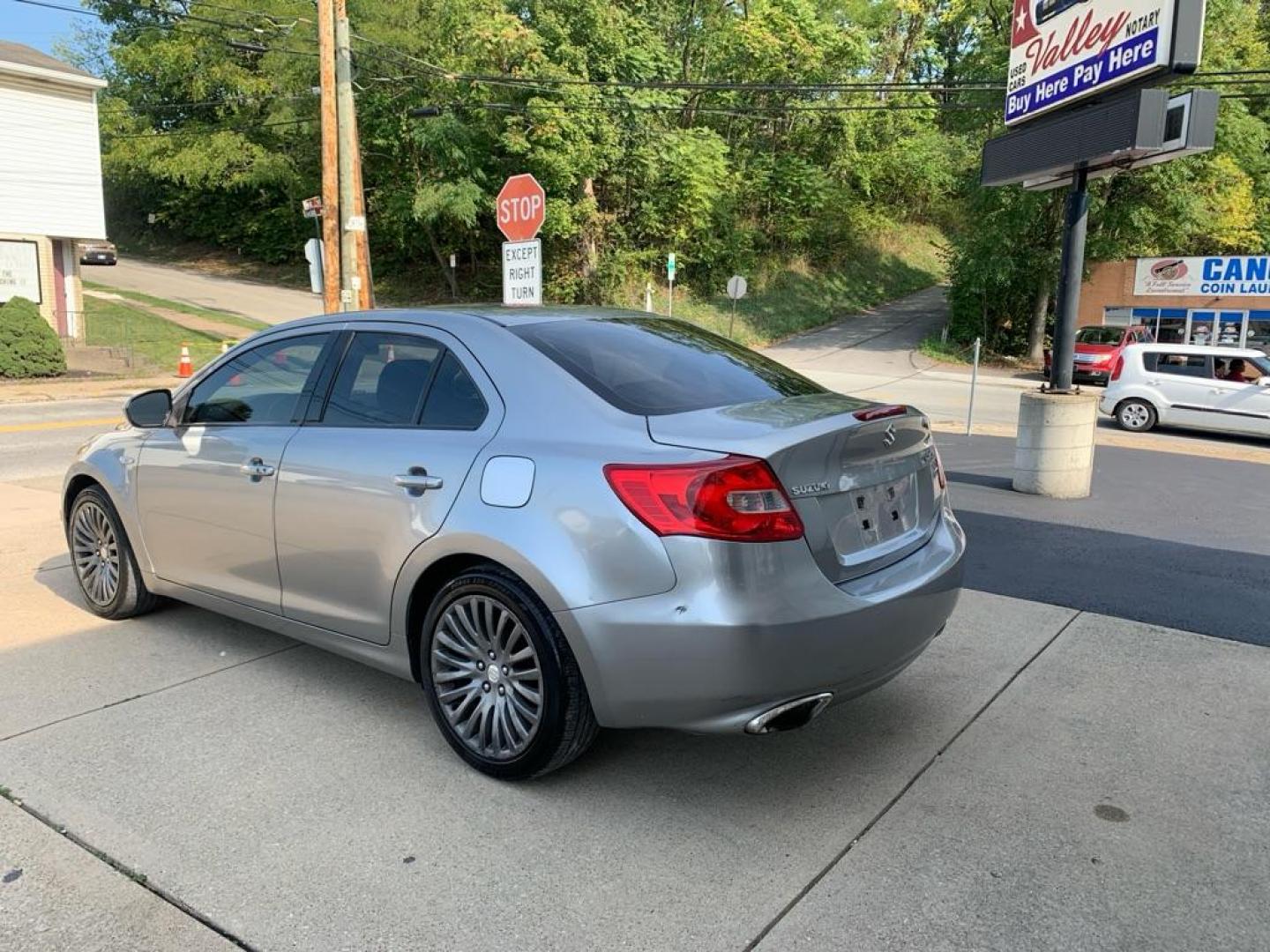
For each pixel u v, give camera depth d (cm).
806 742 353
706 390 337
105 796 306
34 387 1897
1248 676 418
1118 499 831
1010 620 493
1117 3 753
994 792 315
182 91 4325
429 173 3556
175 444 428
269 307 3559
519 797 310
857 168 4462
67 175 2364
